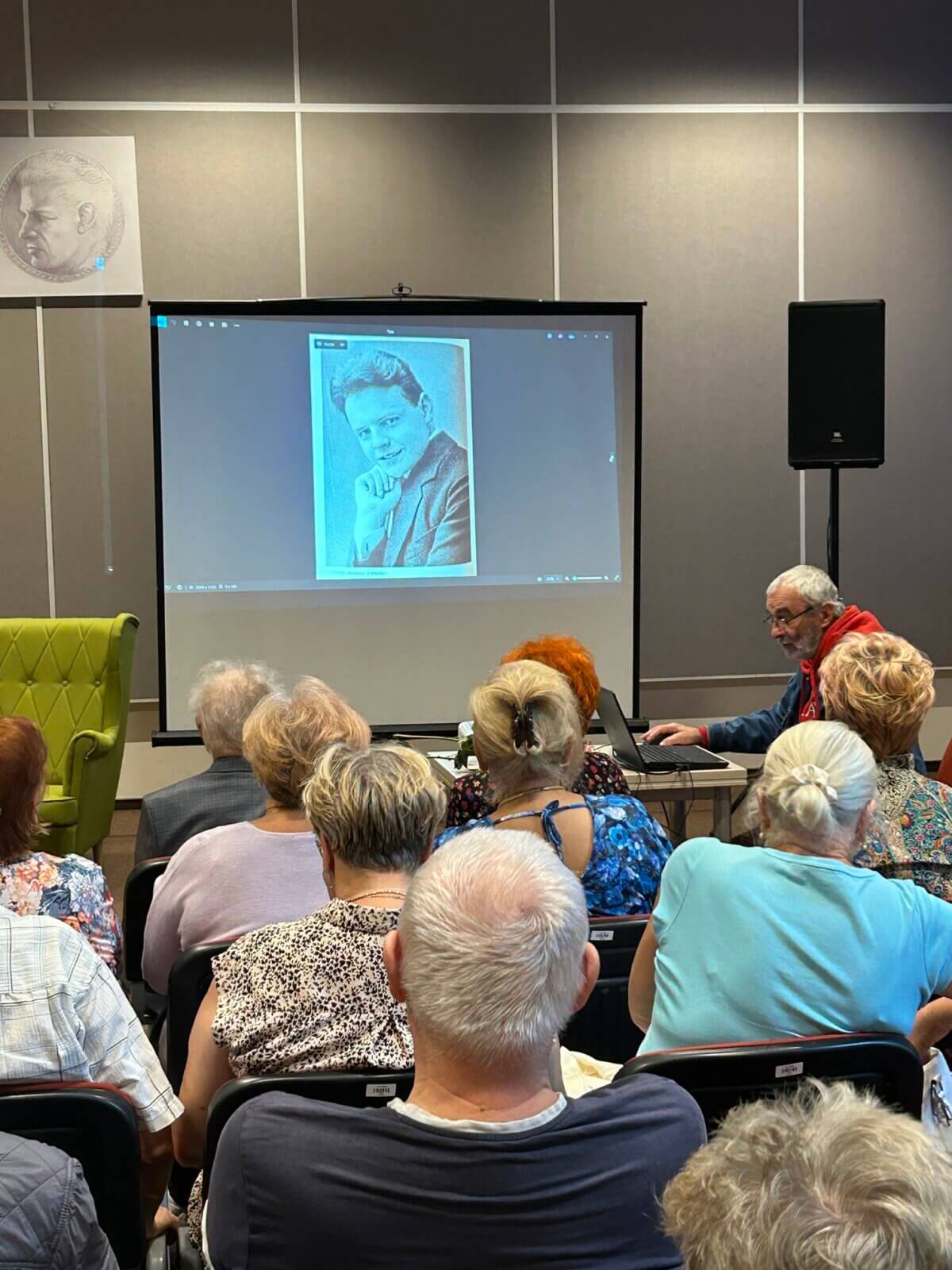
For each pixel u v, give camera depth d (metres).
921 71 5.83
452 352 5.31
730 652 5.95
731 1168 0.66
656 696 5.93
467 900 1.07
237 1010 1.50
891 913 1.65
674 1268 1.06
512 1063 1.05
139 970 2.54
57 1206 1.05
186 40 5.41
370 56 5.51
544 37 5.60
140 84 5.41
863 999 1.62
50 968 1.48
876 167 5.85
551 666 3.02
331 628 5.37
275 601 5.32
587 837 2.23
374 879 1.59
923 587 6.05
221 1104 1.41
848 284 5.88
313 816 1.61
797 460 5.03
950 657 6.08
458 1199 1.02
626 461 5.44
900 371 5.95
